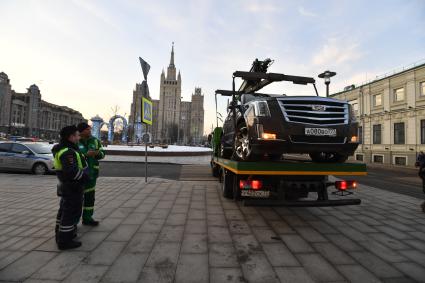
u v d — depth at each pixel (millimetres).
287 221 4969
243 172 4203
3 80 85000
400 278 2877
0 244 3641
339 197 7527
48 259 3188
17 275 2797
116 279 2756
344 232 4406
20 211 5328
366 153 30078
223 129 7211
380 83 28281
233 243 3816
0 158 11297
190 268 3029
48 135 117812
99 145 4633
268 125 4086
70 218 3490
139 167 14984
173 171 13203
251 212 5535
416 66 23781
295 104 4184
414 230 4582
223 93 7535
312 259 3324
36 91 104125
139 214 5266
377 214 5668
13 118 92438
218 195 7168
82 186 3619
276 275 2895
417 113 23734
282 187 4328
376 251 3617
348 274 2947
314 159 5133
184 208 5785
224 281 2756
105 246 3623
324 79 13586
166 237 4016
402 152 25250
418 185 12352
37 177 10297
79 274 2844
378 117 28484
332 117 4211
